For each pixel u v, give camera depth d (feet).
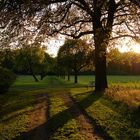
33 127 58.39
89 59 140.56
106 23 115.85
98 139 47.88
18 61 306.35
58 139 47.70
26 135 51.93
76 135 50.37
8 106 95.61
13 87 215.10
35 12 87.20
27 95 133.90
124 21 113.09
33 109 84.38
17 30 91.25
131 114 67.82
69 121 63.26
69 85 248.52
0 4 79.82
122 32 114.62
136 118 62.90
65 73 397.39
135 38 115.75
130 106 75.72
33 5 84.53
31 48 109.29
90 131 53.67
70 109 81.20
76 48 145.07
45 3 88.38
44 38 104.88
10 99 118.01
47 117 70.08
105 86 126.62
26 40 100.12
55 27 107.55
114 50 116.06
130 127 54.90
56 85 247.50
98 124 59.00
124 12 108.99
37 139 48.85
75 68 303.68
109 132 51.55
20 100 112.37
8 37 93.71
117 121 60.90
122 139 46.91
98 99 100.53
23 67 329.72
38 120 66.03
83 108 81.25
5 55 100.99
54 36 109.81
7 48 97.86
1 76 139.95
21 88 203.41
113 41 103.55
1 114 78.23
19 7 82.23
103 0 95.61
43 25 99.50
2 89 141.28
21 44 100.17
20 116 72.18
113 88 123.24
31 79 394.32
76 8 115.85
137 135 48.80
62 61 299.58
